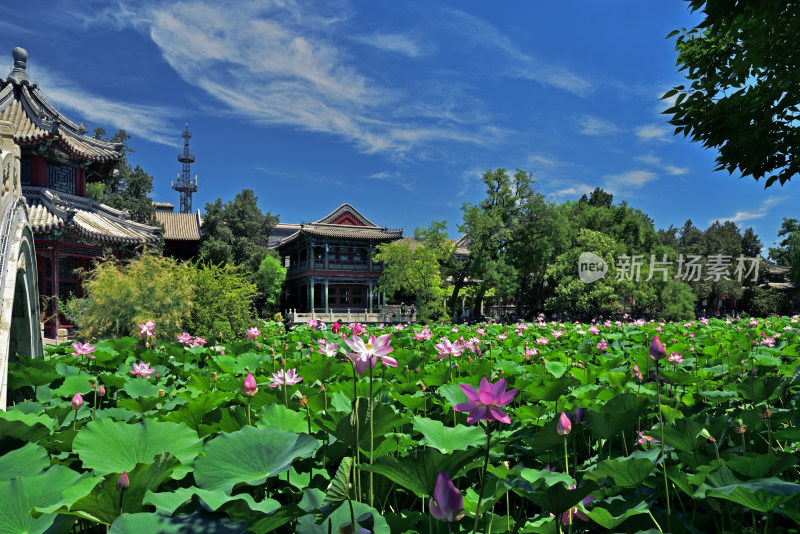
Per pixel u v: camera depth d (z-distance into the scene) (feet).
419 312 121.08
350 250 169.68
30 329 21.07
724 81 19.43
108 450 9.00
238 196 154.20
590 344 29.58
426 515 9.68
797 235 184.65
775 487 6.66
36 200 77.51
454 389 15.05
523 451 13.04
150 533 6.00
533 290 162.20
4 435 9.70
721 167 20.66
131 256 90.63
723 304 209.15
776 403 17.10
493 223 130.00
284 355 25.86
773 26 15.93
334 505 6.12
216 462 8.26
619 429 11.01
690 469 10.21
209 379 17.31
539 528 7.97
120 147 92.07
